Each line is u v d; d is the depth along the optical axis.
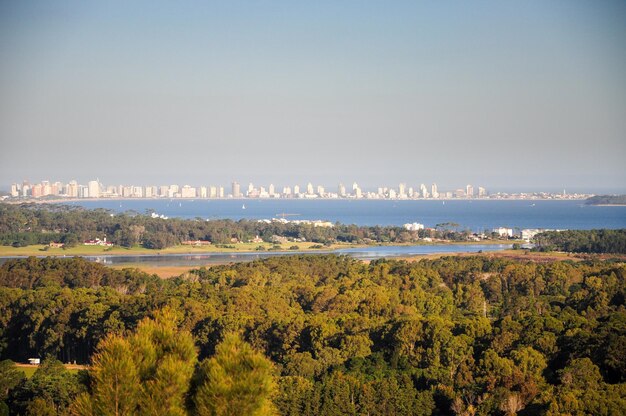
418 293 108.19
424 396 60.06
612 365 61.94
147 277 132.38
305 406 57.72
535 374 62.09
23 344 92.62
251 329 82.19
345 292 104.31
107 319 86.38
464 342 71.00
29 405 52.66
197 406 23.09
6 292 100.88
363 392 59.62
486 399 57.31
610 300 95.69
